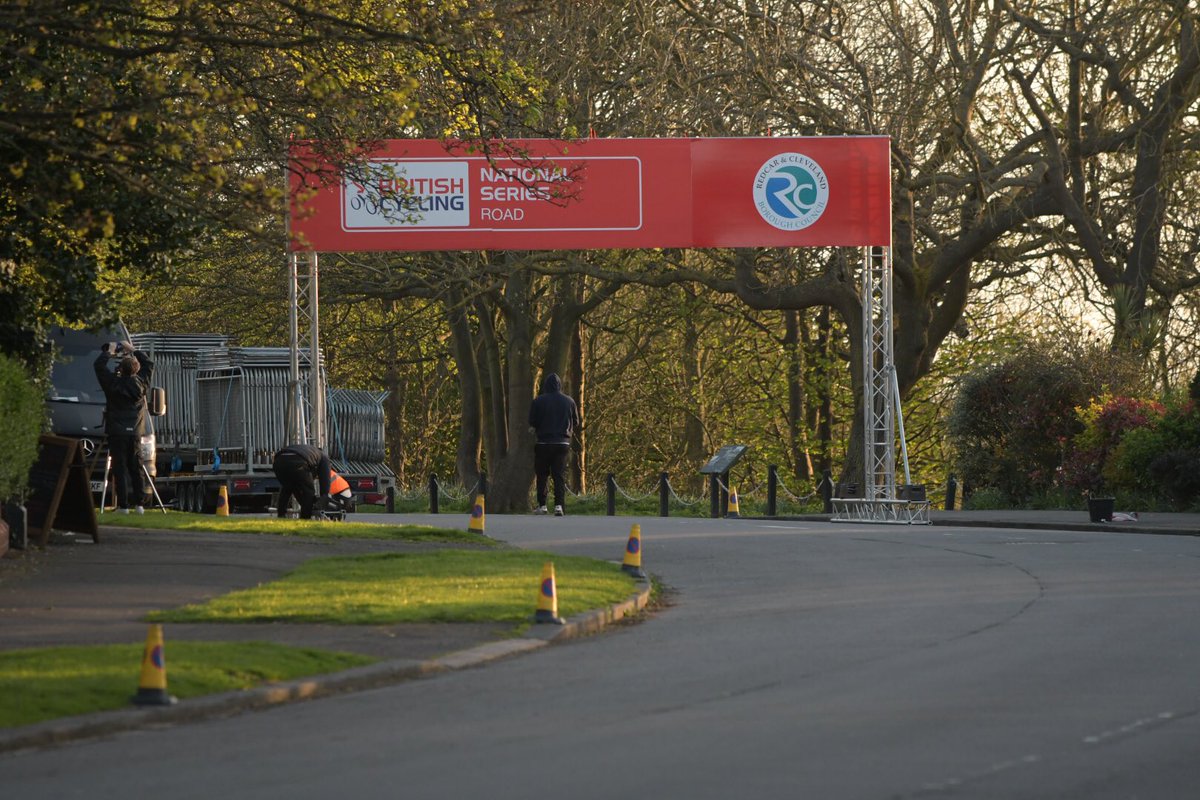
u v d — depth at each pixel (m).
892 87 90.44
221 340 85.56
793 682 26.89
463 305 111.19
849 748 21.19
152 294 113.81
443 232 70.44
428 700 25.61
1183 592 39.88
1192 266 99.56
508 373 117.19
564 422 76.88
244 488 80.44
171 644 28.84
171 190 38.41
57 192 38.88
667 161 71.50
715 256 104.50
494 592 37.84
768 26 90.06
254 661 27.39
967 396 88.06
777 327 139.38
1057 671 27.67
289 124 50.66
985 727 22.61
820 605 38.38
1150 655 29.48
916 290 94.38
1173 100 92.50
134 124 35.53
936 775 19.50
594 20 93.62
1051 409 84.25
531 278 117.00
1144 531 62.66
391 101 44.84
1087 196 99.81
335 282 109.06
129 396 62.03
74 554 44.97
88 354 72.94
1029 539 57.56
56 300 50.03
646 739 21.97
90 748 21.73
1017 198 95.62
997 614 35.91
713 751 21.06
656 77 89.69
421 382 168.25
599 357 151.88
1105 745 21.33
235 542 50.22
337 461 85.38
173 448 82.50
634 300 138.62
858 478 95.19
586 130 93.38
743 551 53.16
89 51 40.00
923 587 41.81
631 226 71.25
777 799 18.27
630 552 43.44
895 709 24.12
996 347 125.56
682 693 25.95
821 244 72.31
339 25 39.84
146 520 56.47
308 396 79.69
